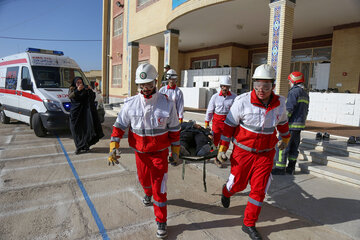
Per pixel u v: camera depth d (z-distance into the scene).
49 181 4.35
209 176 4.82
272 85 2.71
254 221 2.85
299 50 12.30
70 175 4.65
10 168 4.95
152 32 12.34
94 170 4.94
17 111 8.59
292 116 4.64
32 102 7.58
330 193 4.05
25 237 2.77
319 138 5.75
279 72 6.89
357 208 3.56
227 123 2.97
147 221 3.16
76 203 3.59
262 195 2.83
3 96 9.48
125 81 17.58
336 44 9.91
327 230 3.04
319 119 9.08
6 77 9.32
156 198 2.83
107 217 3.23
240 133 2.90
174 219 3.25
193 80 16.47
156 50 16.22
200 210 3.50
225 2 7.95
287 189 4.20
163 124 2.79
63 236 2.81
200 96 13.80
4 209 3.38
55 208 3.43
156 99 2.77
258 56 14.74
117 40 18.81
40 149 6.35
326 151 5.29
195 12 9.08
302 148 5.59
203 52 16.69
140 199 3.75
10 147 6.49
